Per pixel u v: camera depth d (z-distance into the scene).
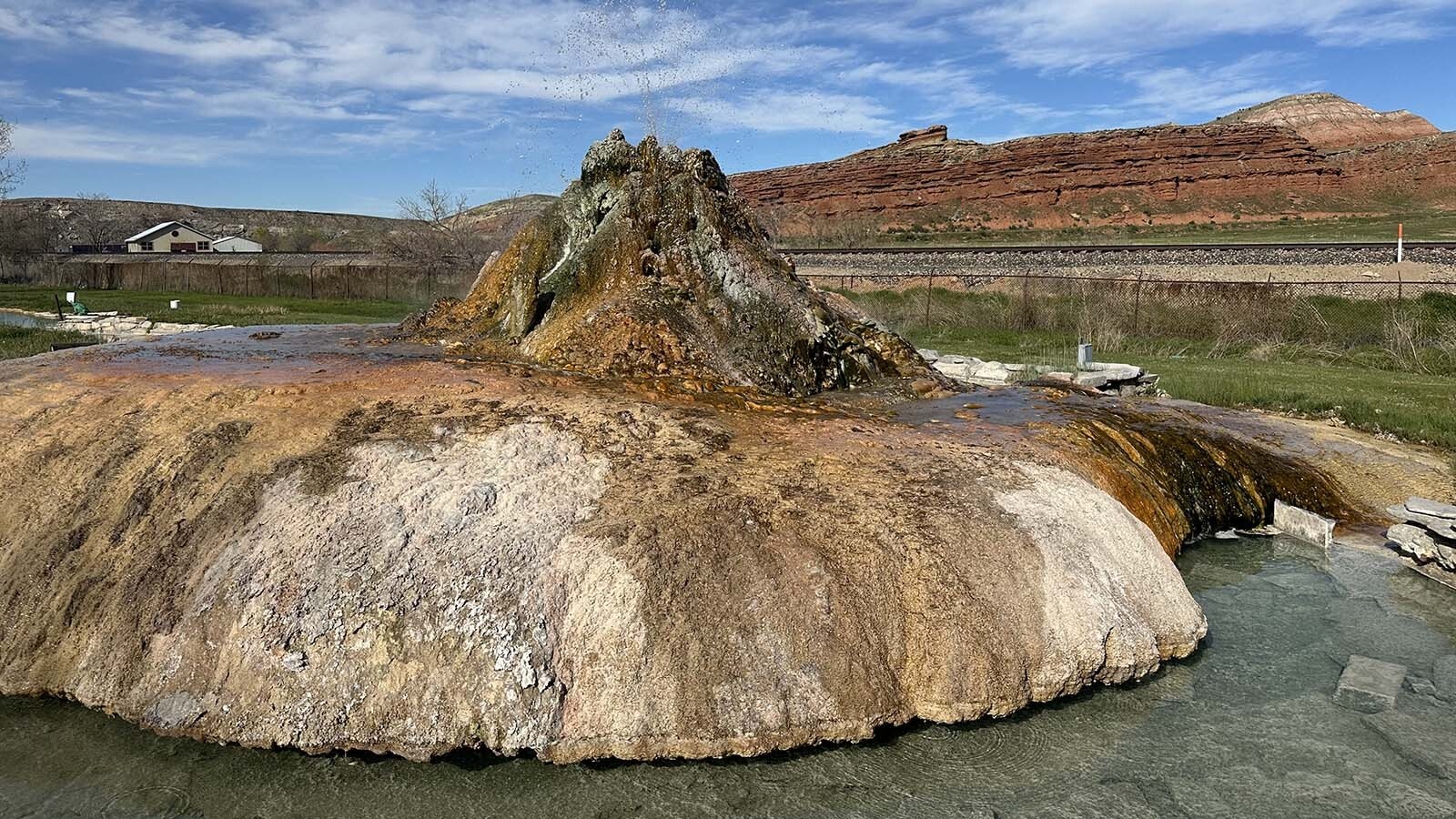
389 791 4.40
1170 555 7.00
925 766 4.57
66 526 5.75
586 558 4.95
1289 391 11.35
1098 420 8.14
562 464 5.88
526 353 9.28
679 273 9.48
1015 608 5.10
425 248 39.72
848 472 6.02
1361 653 5.65
